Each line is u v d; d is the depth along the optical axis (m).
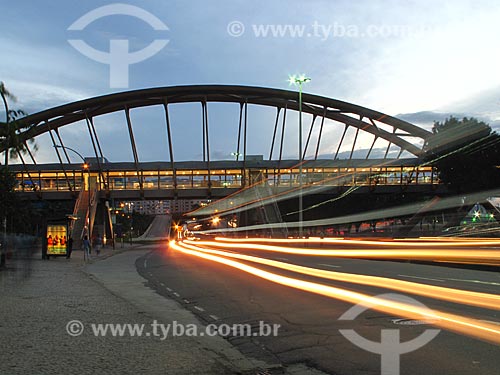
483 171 52.69
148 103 91.50
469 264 21.48
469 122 55.72
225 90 92.12
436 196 81.25
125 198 81.31
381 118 92.69
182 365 6.70
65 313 11.18
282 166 89.44
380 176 86.88
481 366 6.47
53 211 97.38
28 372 6.27
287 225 90.06
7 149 27.75
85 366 6.59
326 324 9.53
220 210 138.38
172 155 82.00
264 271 22.41
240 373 6.49
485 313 10.01
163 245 84.19
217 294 15.01
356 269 21.59
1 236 28.53
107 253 50.84
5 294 14.96
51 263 32.72
